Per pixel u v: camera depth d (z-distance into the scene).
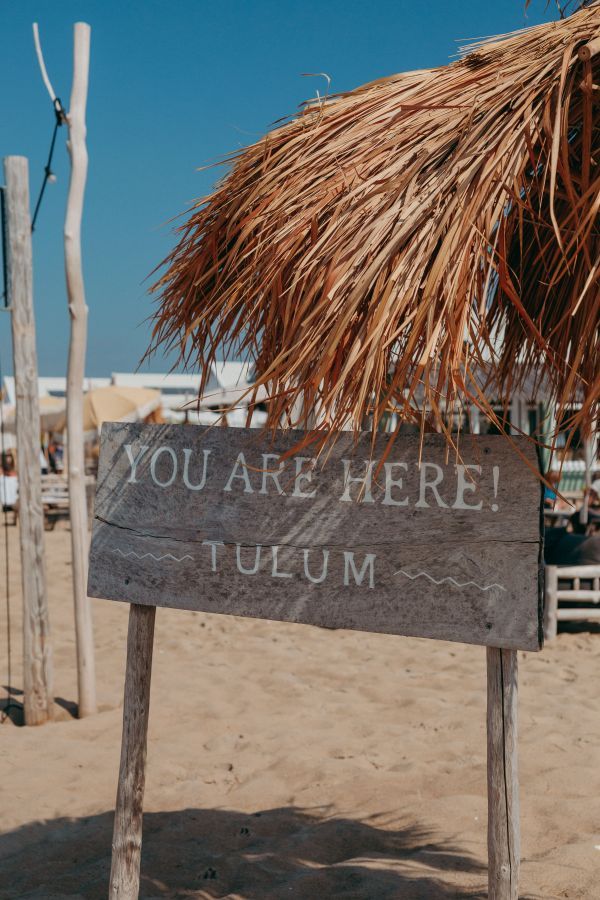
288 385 2.15
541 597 2.05
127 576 2.56
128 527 2.57
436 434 2.17
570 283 2.30
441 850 3.37
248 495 2.41
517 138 1.84
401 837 3.53
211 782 4.25
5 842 3.56
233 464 2.43
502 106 1.94
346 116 2.34
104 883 3.18
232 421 15.42
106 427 2.62
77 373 5.29
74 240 5.17
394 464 2.22
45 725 5.21
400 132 2.16
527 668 6.38
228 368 18.95
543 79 1.93
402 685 5.90
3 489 15.92
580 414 1.86
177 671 6.34
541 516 2.05
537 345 2.37
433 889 3.03
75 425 5.36
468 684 5.91
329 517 2.30
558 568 7.30
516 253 2.50
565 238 2.04
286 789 4.11
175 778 4.32
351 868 3.20
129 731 2.55
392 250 1.87
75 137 5.10
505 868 2.13
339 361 1.94
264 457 2.39
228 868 3.29
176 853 3.43
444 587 2.15
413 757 4.51
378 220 1.94
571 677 6.11
